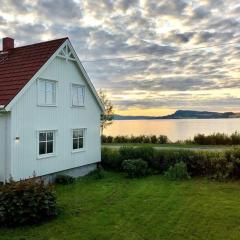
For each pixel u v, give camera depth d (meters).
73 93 19.17
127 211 11.92
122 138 38.31
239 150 18.61
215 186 16.38
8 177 14.45
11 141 14.39
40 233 9.79
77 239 9.27
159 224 10.46
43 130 16.44
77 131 19.58
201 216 11.25
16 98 14.36
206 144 33.06
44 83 16.67
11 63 17.73
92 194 14.73
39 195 10.85
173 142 35.56
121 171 21.33
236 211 11.82
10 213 10.35
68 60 18.45
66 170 18.52
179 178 18.22
